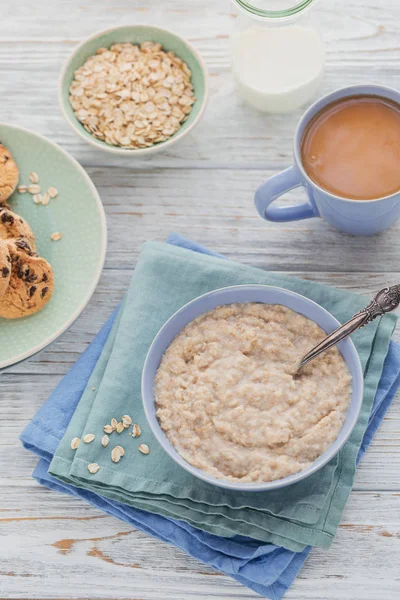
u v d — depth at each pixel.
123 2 1.12
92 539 0.95
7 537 0.95
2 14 1.12
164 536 0.93
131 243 1.03
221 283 0.98
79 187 1.01
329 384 0.90
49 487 0.95
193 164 1.05
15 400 0.99
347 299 0.96
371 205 0.93
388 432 0.96
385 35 1.08
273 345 0.91
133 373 0.96
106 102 1.05
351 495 0.94
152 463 0.93
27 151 1.03
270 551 0.91
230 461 0.88
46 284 0.98
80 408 0.96
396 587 0.92
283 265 1.02
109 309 1.01
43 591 0.94
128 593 0.93
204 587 0.93
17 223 0.99
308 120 0.96
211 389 0.90
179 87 1.06
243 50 1.05
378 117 0.95
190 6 1.11
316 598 0.92
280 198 1.04
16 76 1.09
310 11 1.04
